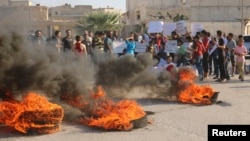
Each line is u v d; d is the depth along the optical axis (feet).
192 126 23.67
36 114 21.43
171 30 68.18
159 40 52.80
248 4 262.06
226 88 39.96
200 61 46.96
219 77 47.70
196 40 47.11
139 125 23.17
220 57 45.70
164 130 22.74
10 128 22.18
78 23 219.82
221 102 31.35
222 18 262.06
